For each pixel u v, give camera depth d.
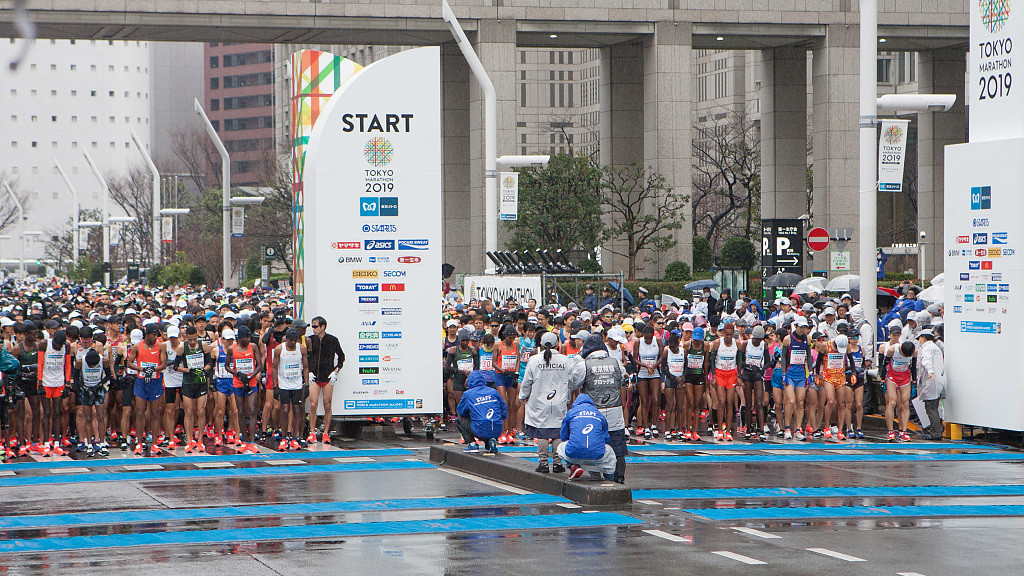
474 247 61.19
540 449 17.00
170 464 19.61
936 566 11.64
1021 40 22.12
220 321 24.19
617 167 65.75
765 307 32.34
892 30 61.84
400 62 23.38
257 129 175.00
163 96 198.38
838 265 31.42
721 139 97.38
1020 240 22.08
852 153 61.53
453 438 23.56
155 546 12.65
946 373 23.64
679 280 59.34
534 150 160.25
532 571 11.36
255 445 21.56
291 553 12.25
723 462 19.83
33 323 20.47
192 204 127.44
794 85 66.06
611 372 16.55
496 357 22.27
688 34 60.91
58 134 185.00
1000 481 17.73
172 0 57.16
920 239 62.31
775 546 12.63
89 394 20.48
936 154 67.94
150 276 84.31
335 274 23.12
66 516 14.62
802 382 23.00
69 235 141.12
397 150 23.38
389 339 23.33
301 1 58.25
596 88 156.25
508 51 59.69
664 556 12.09
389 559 11.94
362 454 21.08
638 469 18.94
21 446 20.64
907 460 20.22
